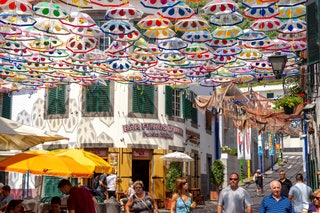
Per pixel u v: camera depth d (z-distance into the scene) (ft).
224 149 117.80
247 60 47.47
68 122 82.89
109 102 82.17
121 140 81.30
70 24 38.19
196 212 72.08
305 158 74.43
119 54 46.50
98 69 55.21
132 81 60.39
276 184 29.35
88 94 82.28
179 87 66.44
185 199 32.99
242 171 128.06
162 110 85.05
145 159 82.99
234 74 55.36
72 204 34.19
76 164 37.04
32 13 34.71
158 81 60.85
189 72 54.29
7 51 47.50
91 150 81.76
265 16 34.65
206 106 78.13
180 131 88.02
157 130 83.87
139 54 46.29
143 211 33.73
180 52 44.62
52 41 44.68
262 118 78.48
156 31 39.91
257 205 78.02
